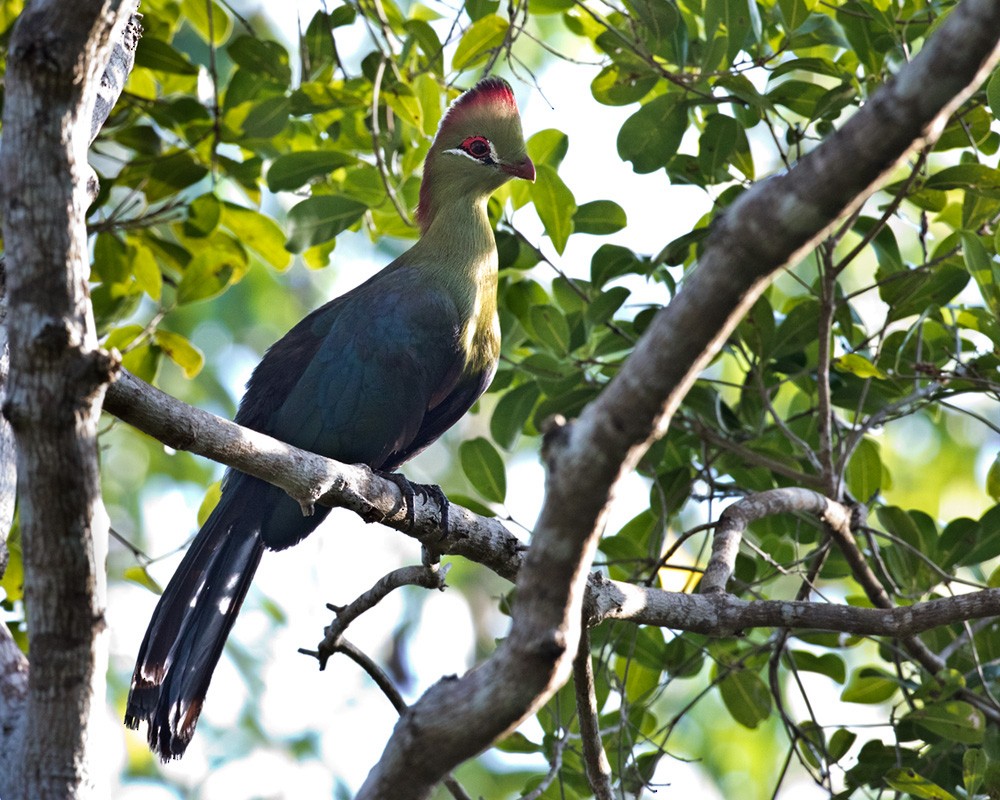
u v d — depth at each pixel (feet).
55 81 13.29
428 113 31.89
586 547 13.20
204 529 24.73
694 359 12.40
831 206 11.73
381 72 28.63
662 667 29.71
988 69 11.57
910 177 25.03
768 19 29.60
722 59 27.25
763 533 31.48
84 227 13.96
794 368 29.48
